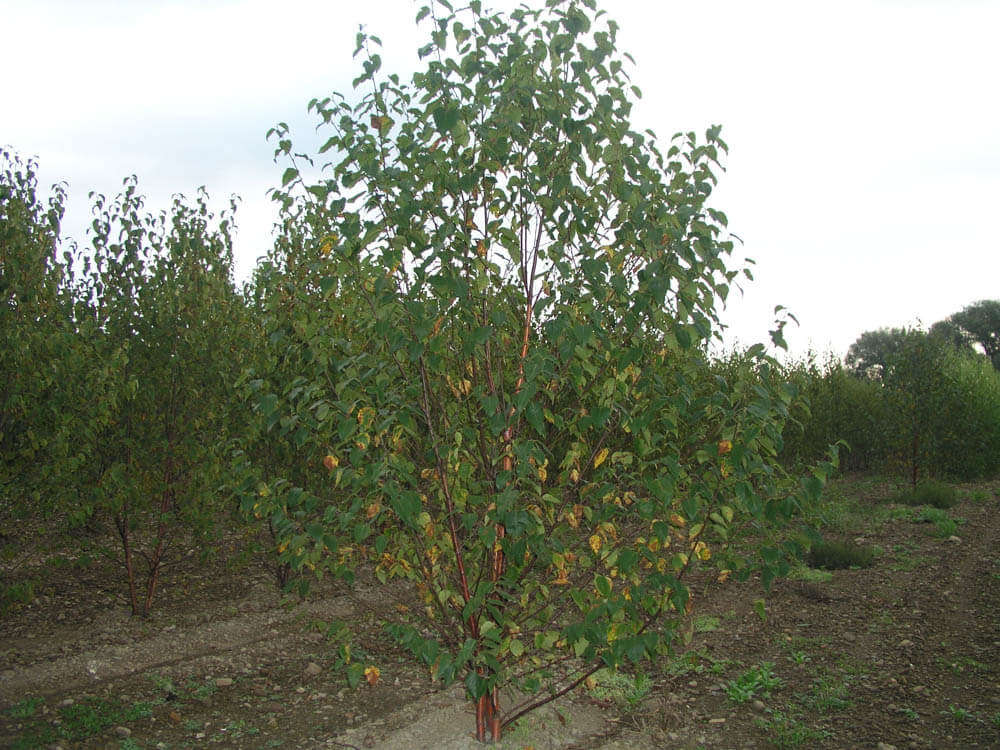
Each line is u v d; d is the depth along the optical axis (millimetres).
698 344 3338
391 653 5621
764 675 4930
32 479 5785
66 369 5531
